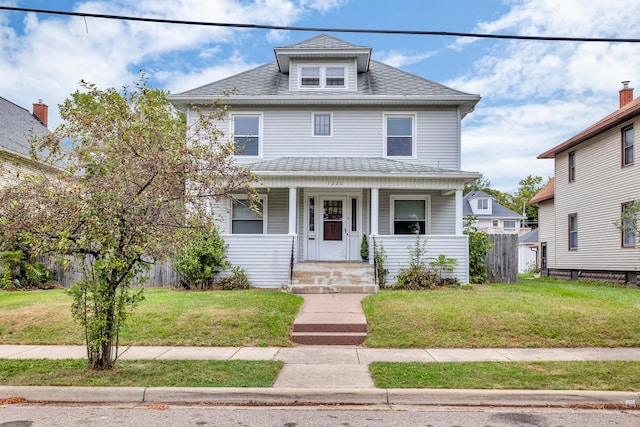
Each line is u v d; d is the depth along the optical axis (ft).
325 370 20.51
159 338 25.85
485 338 25.99
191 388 17.72
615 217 60.95
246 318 28.78
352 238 51.80
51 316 29.50
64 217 18.63
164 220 20.22
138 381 18.63
